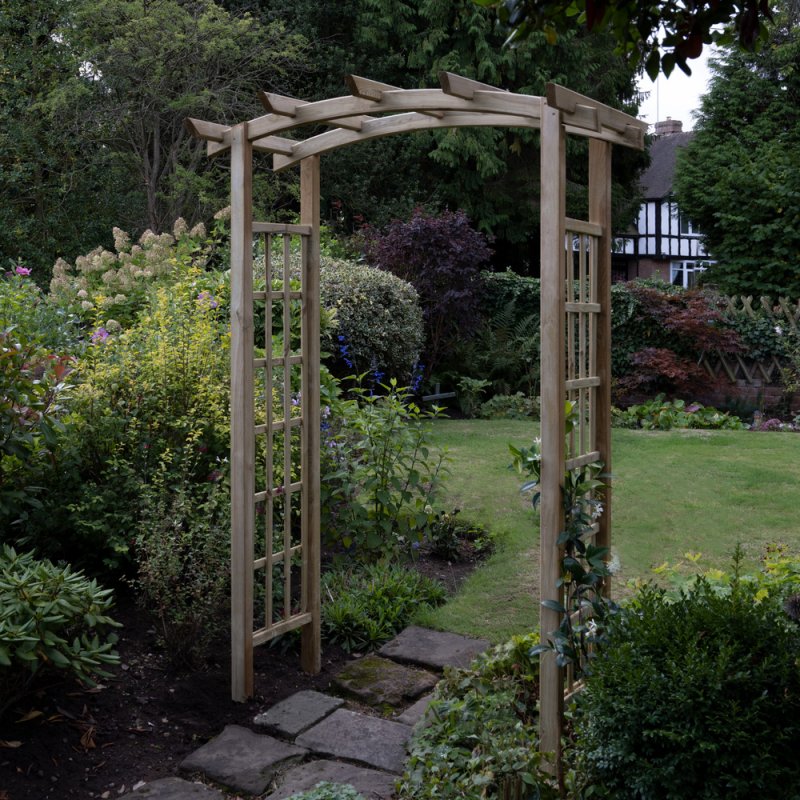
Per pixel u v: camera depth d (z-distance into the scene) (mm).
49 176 14281
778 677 2494
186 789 3025
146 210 14336
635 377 11617
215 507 4207
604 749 2543
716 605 2717
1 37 13453
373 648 4250
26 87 13727
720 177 15750
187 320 4980
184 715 3555
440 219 11805
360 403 9328
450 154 16438
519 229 18141
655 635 2658
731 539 5434
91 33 13391
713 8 1874
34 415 4195
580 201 17812
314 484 3973
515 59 16641
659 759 2443
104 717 3447
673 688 2463
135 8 12969
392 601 4578
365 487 5074
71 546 4508
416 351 10305
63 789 3023
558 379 2957
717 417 10516
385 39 16781
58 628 3295
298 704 3635
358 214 16188
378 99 3229
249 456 3621
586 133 3119
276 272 8156
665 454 7871
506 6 1934
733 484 6734
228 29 13250
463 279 11617
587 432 3408
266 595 3812
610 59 17906
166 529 4008
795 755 2457
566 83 17109
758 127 16141
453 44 16984
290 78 15922
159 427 4699
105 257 8398
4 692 3230
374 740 3332
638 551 5238
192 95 13211
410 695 3729
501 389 11703
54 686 3537
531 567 5035
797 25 16266
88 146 14102
